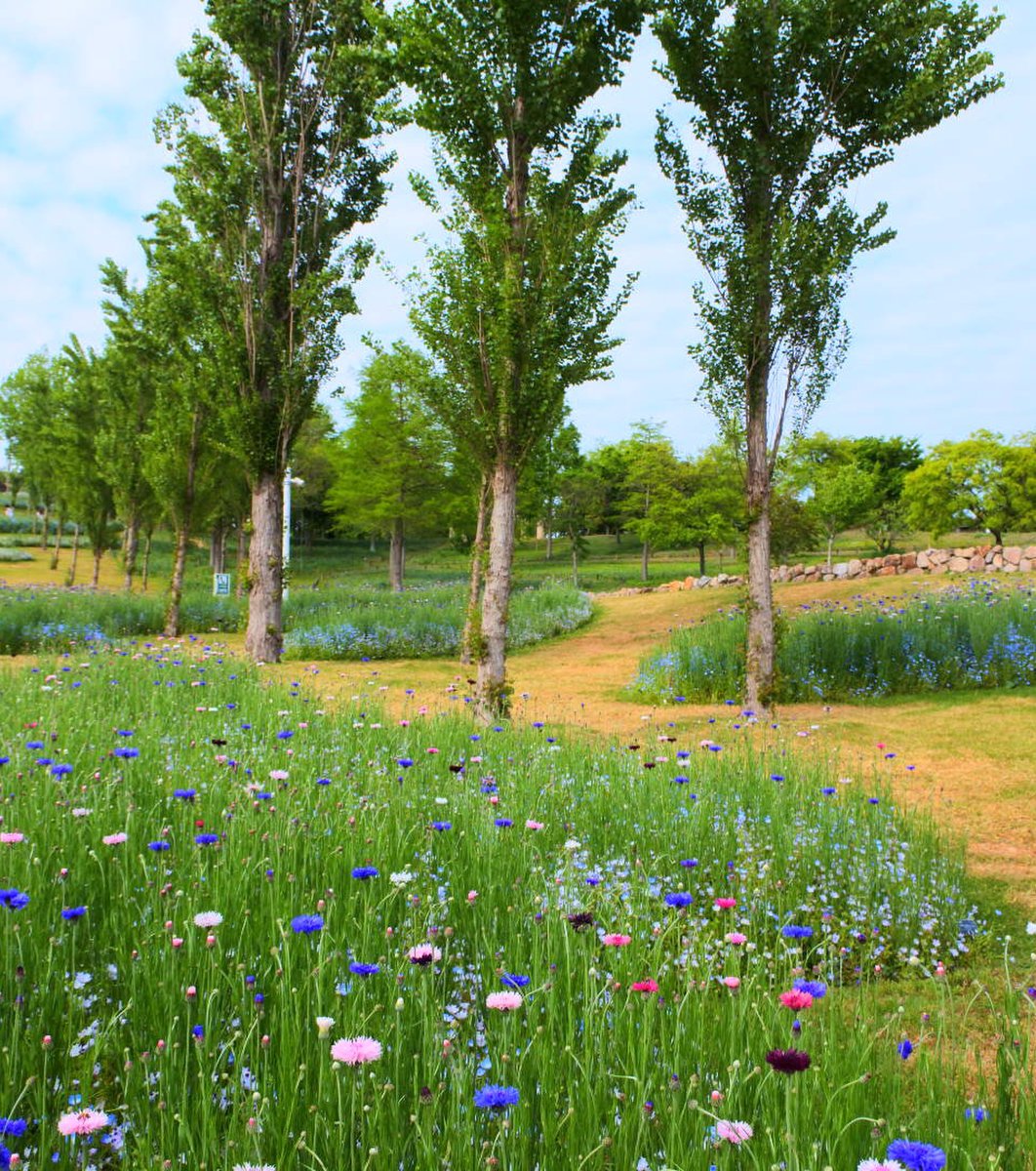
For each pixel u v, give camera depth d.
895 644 14.57
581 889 4.01
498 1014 2.64
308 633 21.94
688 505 47.81
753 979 3.02
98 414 34.81
